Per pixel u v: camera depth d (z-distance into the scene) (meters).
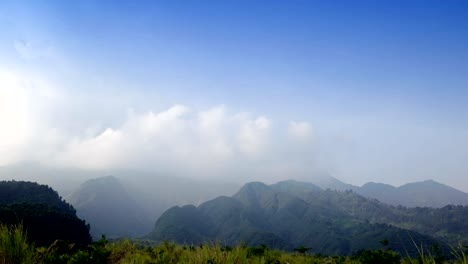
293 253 10.30
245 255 8.09
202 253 8.16
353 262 8.55
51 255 7.80
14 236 6.65
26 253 6.54
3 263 6.14
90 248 9.41
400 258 7.44
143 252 9.55
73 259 7.95
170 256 8.95
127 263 8.41
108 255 9.27
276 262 8.47
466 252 5.57
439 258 5.79
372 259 7.63
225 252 8.16
